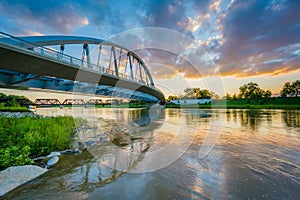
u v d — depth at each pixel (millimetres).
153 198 2463
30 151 4445
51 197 2492
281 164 3730
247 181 2945
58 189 2721
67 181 2998
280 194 2523
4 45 9539
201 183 2900
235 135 6918
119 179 3074
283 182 2893
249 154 4438
